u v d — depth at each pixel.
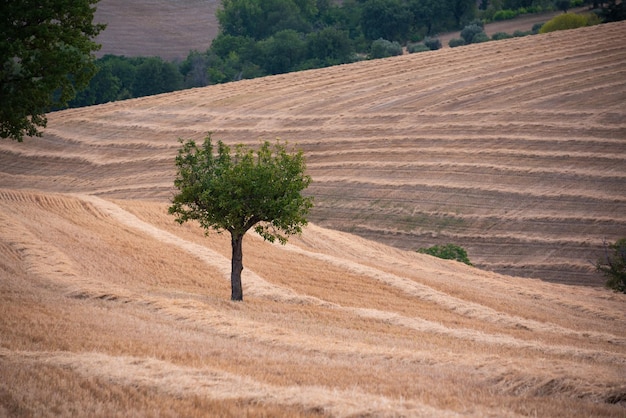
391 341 94.25
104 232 168.62
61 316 87.25
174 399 55.12
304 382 62.38
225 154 125.12
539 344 102.56
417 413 51.19
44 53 102.56
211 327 93.00
